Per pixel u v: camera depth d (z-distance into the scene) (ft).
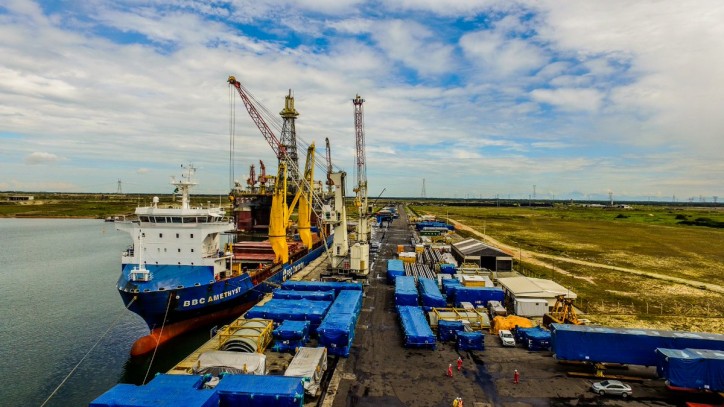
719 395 121.49
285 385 107.86
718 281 299.79
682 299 244.42
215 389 104.22
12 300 261.24
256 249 313.94
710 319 204.74
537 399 119.14
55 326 214.48
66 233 650.43
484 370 137.39
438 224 591.37
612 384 122.11
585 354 134.62
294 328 150.20
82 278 323.16
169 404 93.35
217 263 206.90
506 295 227.81
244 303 222.28
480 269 275.39
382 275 287.89
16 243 529.86
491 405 115.24
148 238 205.16
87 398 143.43
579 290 263.29
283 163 288.92
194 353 142.72
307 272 300.20
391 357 147.23
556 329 138.31
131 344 192.34
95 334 204.03
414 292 204.23
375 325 181.27
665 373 123.24
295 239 396.98
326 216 282.36
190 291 184.75
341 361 143.54
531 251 428.56
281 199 278.87
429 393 121.49
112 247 493.77
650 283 287.69
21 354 179.63
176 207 215.31
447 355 149.48
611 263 367.45
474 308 192.44
